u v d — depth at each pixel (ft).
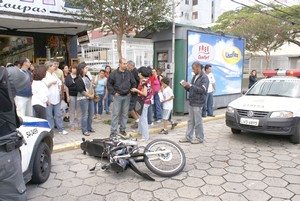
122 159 14.25
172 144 15.51
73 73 23.34
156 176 14.58
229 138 21.98
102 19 25.34
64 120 27.78
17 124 8.24
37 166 13.33
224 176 14.47
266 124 19.21
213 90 29.99
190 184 13.57
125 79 21.04
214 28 78.28
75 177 14.71
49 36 37.17
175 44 29.58
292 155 17.70
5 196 7.61
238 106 20.94
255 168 15.52
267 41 67.97
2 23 29.12
